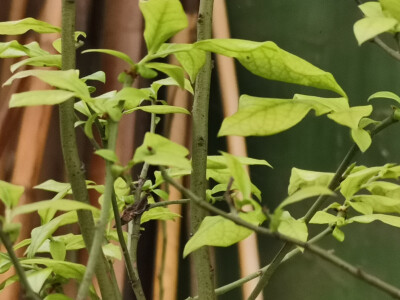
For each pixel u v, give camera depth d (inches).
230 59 67.0
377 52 65.7
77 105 42.5
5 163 64.7
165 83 45.6
